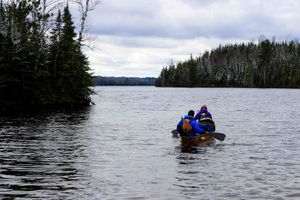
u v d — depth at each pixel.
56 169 12.10
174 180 10.98
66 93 45.75
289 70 159.50
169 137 19.95
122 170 12.14
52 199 9.15
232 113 37.16
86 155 14.50
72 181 10.73
